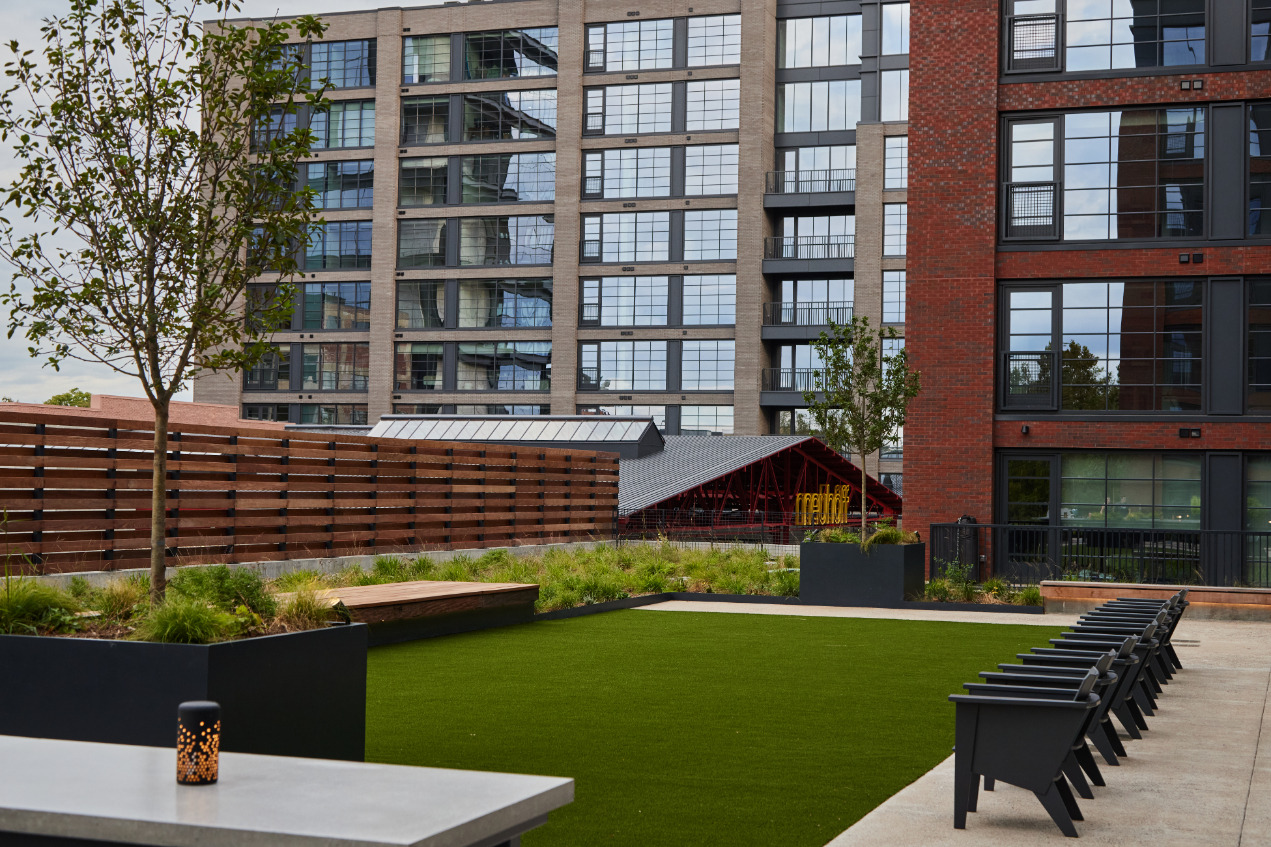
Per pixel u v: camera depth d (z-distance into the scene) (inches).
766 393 2314.2
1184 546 874.1
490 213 2496.3
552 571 852.6
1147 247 900.6
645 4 2432.3
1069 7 929.5
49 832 131.0
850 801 258.4
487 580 765.9
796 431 2404.0
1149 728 362.0
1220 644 599.5
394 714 356.2
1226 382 884.0
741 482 1581.0
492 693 398.6
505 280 2495.1
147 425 638.5
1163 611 379.2
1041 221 927.0
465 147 2516.0
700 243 2388.0
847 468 1734.7
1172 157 903.7
